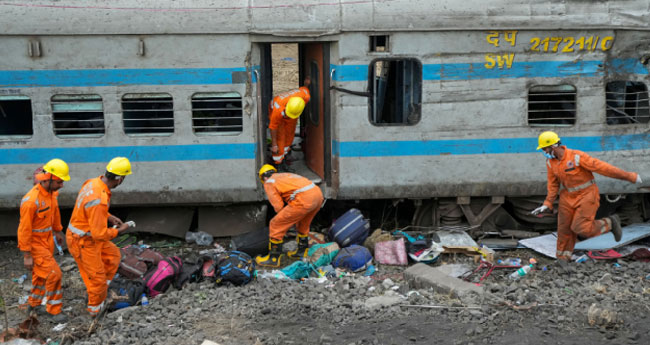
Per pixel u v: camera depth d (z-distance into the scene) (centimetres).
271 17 806
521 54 836
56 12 792
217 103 847
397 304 667
